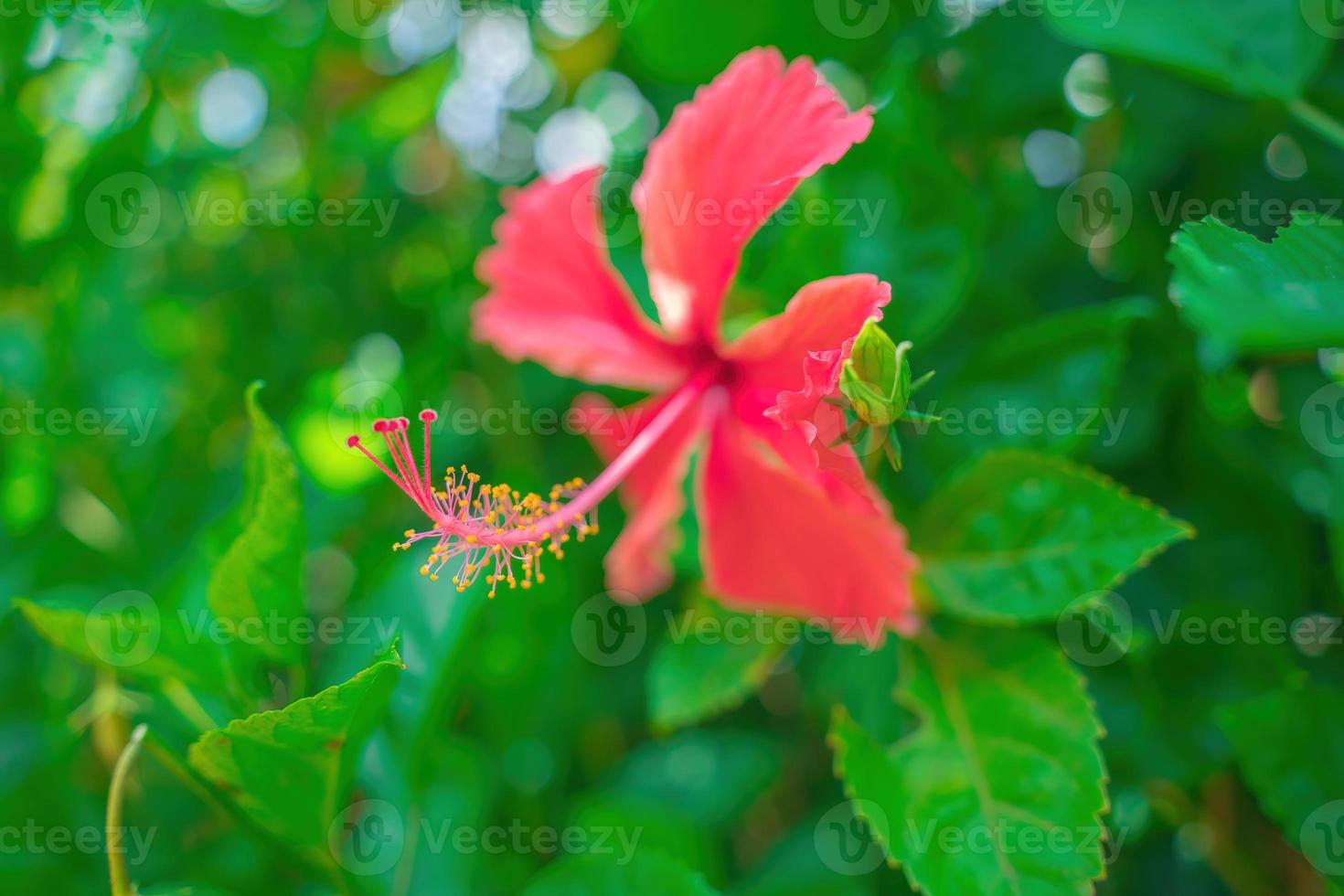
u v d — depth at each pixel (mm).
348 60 693
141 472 657
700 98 523
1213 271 440
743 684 567
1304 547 561
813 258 563
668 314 547
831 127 507
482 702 650
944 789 516
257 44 662
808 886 599
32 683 604
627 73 655
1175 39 534
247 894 571
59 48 638
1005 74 586
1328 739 520
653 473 562
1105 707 562
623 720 675
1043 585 526
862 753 519
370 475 653
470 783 596
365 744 499
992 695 525
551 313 565
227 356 690
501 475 661
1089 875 497
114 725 575
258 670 508
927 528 539
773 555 543
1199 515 568
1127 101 577
